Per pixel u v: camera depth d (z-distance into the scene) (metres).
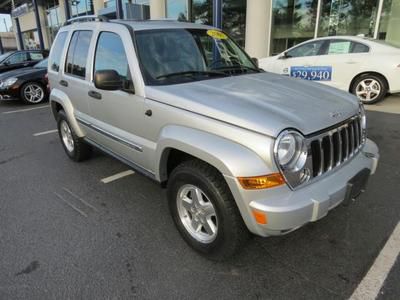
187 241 2.72
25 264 2.58
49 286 2.35
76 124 4.24
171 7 14.16
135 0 15.55
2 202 3.61
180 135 2.43
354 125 2.63
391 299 2.16
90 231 3.01
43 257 2.66
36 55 14.45
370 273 2.40
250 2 10.59
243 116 2.17
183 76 3.01
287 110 2.30
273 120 2.11
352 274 2.40
